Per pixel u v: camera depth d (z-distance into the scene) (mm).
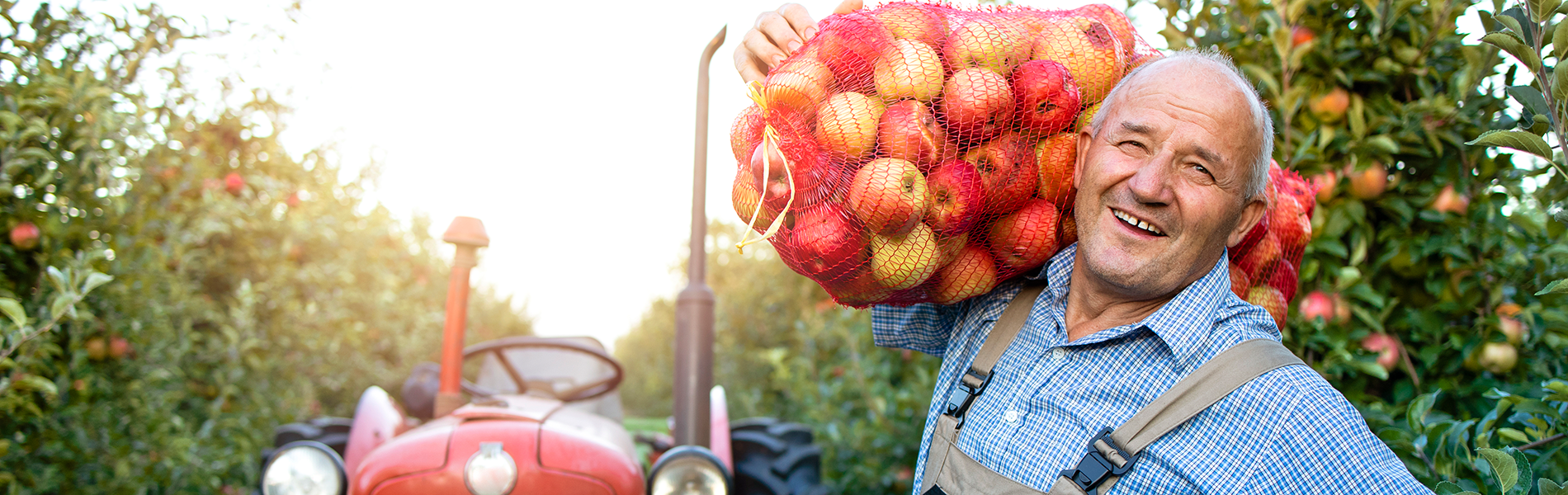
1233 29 2578
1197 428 1271
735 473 4172
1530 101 1537
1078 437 1343
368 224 7461
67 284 2799
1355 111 2324
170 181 4355
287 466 2834
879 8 1508
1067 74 1393
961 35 1387
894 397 5109
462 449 2766
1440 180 2318
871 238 1411
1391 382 2453
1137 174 1288
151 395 3965
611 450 2941
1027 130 1393
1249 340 1314
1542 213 2279
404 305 7766
